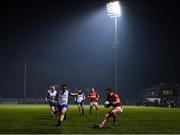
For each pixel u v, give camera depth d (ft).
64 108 60.39
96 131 49.88
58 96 61.62
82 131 49.80
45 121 69.77
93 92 93.45
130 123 65.62
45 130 51.03
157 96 295.69
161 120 74.43
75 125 60.29
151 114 102.17
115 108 55.42
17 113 103.50
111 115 55.42
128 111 126.21
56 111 85.76
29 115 92.22
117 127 56.65
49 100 86.07
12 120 72.43
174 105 219.61
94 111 122.93
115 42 173.78
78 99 97.81
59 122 59.31
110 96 55.77
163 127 57.21
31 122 66.95
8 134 45.37
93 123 65.00
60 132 48.34
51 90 85.92
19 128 53.98
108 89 55.77
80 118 81.00
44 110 128.88
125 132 48.88
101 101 297.33
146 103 248.32
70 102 281.13
